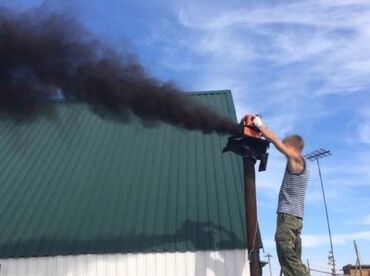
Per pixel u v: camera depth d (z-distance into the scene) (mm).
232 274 10453
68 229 11445
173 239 10859
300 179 8453
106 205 12227
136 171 13820
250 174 9312
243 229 10992
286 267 8055
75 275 10820
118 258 10844
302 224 8430
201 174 13414
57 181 13531
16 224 11742
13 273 10852
